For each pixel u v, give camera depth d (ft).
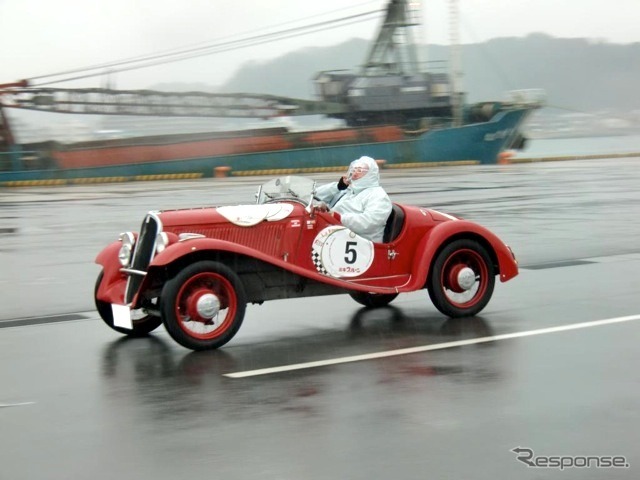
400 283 26.27
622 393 17.84
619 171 122.11
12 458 14.64
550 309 27.76
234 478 13.44
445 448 14.66
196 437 15.56
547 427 15.70
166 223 23.43
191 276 22.50
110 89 164.96
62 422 16.71
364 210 26.30
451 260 26.66
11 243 51.85
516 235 49.37
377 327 25.84
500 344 22.85
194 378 20.10
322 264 25.17
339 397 18.08
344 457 14.30
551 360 20.88
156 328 26.61
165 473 13.74
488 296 27.12
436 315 27.53
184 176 152.05
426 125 170.91
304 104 168.86
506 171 126.11
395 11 170.71
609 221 56.44
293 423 16.30
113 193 101.35
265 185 26.89
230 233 24.12
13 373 20.99
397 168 147.33
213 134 161.68
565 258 40.34
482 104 173.47
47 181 140.36
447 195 77.97
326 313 28.48
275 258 23.59
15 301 32.32
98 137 166.71
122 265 24.56
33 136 162.81
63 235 56.03
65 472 13.89
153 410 17.46
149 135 163.73
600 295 30.17
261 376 20.13
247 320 27.50
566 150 211.61
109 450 14.94
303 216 24.95
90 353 23.20
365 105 169.37
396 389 18.58
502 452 14.42
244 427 16.11
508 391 18.16
